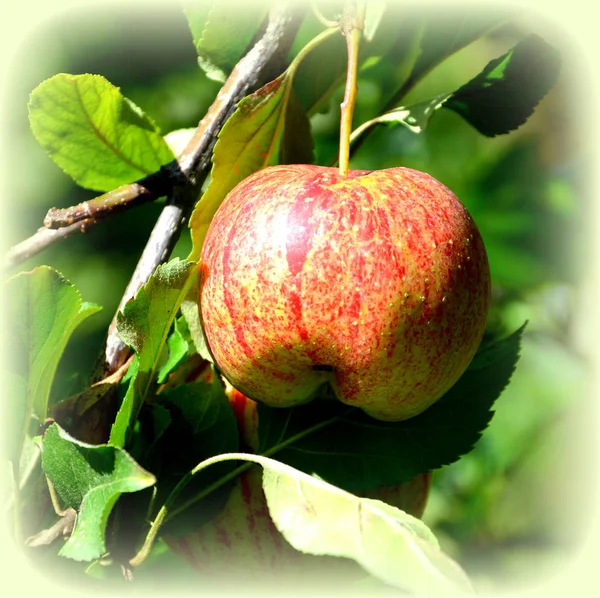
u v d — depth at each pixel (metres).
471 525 0.63
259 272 0.35
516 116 0.43
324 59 0.44
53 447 0.35
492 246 0.63
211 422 0.38
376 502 0.35
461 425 0.39
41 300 0.36
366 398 0.37
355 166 0.63
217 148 0.38
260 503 0.38
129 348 0.39
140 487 0.35
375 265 0.35
